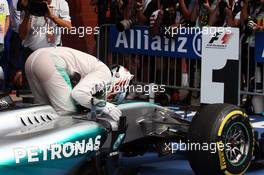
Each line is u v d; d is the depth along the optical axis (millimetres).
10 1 13641
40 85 7832
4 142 6172
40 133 6520
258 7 14336
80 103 7609
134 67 16500
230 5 14773
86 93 7551
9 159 6004
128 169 7695
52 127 6820
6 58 14062
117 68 8445
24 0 12484
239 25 14461
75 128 6793
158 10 15719
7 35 14039
